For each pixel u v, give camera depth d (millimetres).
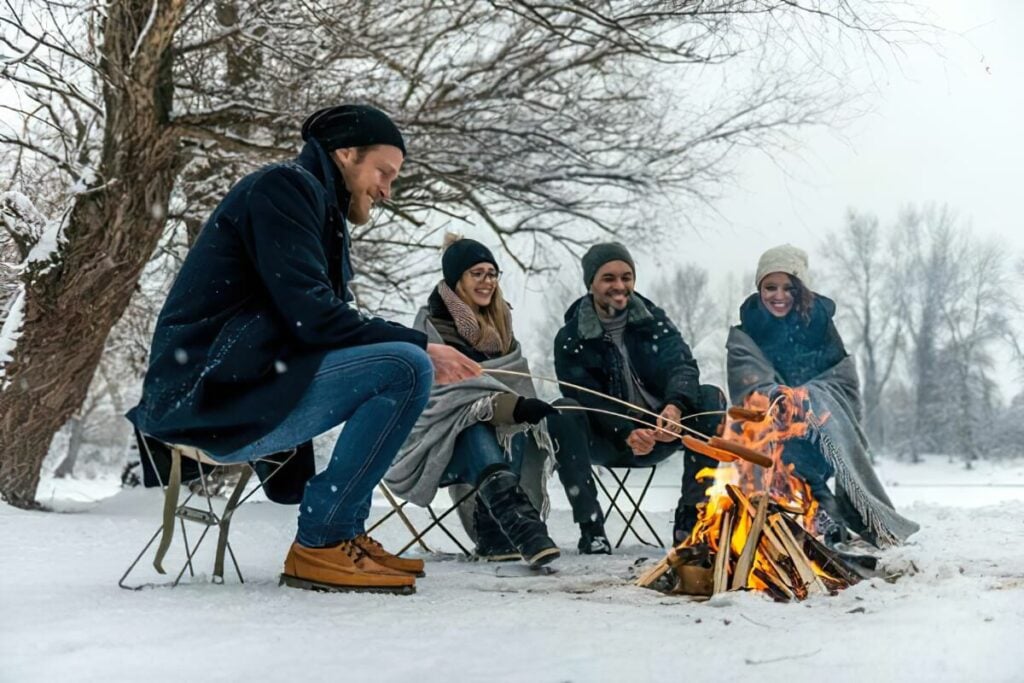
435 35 9492
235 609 2613
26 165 7637
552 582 3492
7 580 3127
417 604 2822
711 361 42562
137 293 10438
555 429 4762
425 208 10641
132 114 7145
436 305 4809
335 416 3047
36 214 6988
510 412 4207
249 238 2988
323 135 3334
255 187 3027
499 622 2514
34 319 6789
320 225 3131
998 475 34250
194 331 2914
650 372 5039
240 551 4348
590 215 10828
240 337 2914
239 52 8414
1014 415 43375
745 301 5559
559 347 5074
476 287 4738
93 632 2250
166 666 1963
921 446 44094
